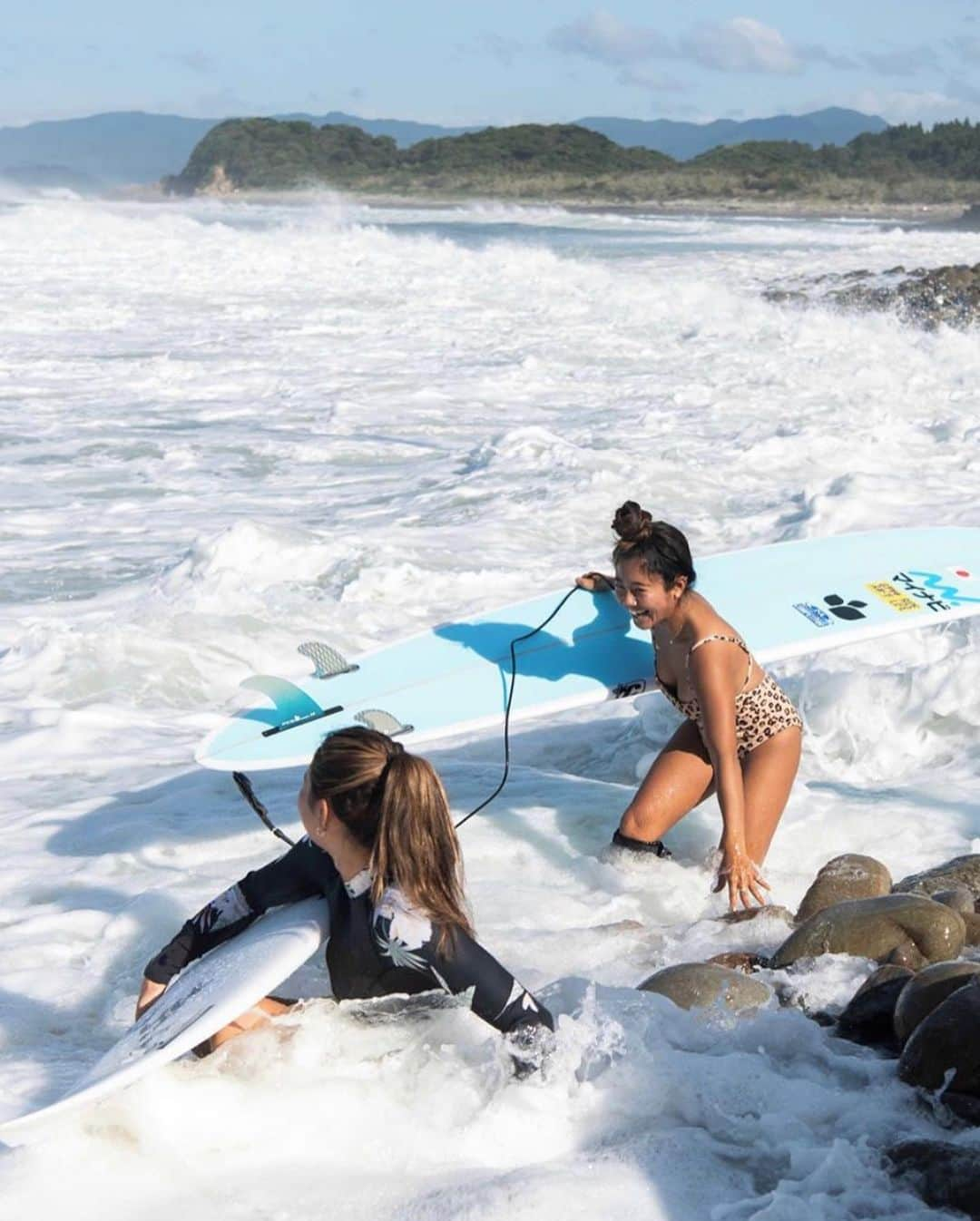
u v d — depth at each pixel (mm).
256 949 3238
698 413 14969
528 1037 3150
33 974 4078
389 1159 2951
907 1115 3066
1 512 10586
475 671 5195
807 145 159250
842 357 19266
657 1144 2963
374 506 10953
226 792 5742
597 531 10266
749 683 4676
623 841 4750
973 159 161375
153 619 7723
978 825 5117
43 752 6266
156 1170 2885
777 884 4645
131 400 15250
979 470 12422
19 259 29016
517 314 23156
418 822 3107
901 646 6973
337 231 37312
